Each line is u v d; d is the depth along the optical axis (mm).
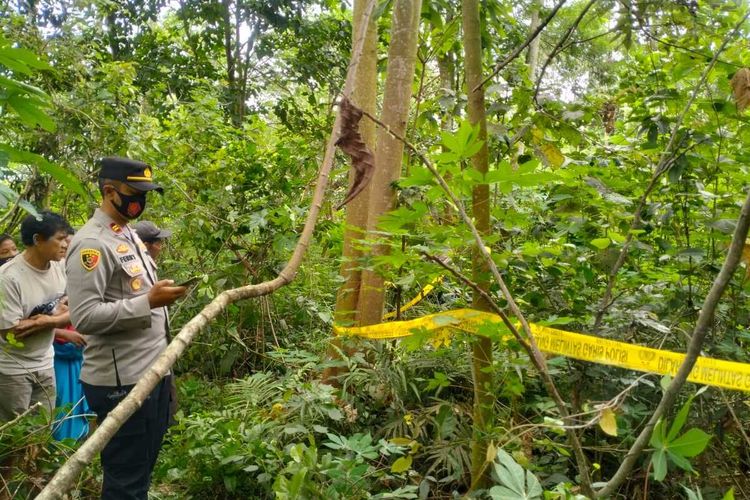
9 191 1228
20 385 3576
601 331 3227
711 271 3172
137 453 2955
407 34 3775
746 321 3254
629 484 3127
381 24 5484
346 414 3559
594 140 3719
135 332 2977
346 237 4207
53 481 993
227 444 3361
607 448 2732
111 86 5715
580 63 7617
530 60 6730
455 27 4285
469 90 2648
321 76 9133
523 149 3574
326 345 4641
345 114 2174
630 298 3361
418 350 3834
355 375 3654
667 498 3080
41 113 1247
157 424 3043
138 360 2979
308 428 3482
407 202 3645
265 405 4023
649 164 3623
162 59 9820
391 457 3418
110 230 2967
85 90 5309
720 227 2914
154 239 4219
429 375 3783
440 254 2695
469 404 3568
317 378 4352
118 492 2949
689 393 3059
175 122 5965
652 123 3355
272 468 3217
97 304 2811
